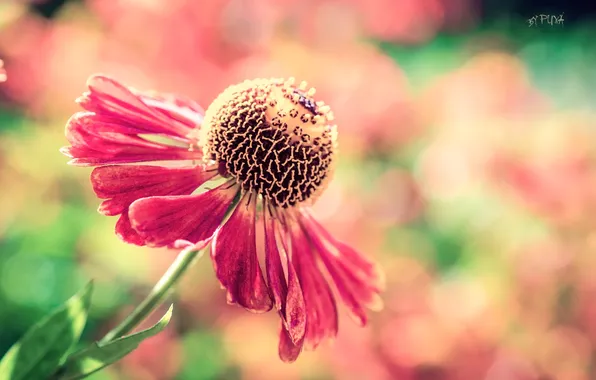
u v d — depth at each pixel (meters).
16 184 0.29
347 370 0.28
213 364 0.29
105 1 0.30
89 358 0.17
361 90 0.33
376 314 0.29
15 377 0.18
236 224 0.19
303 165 0.20
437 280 0.33
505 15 0.90
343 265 0.20
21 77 0.30
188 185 0.20
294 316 0.18
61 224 0.29
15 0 0.29
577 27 0.90
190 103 0.22
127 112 0.20
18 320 0.30
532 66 0.79
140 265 0.29
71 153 0.19
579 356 0.29
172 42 0.30
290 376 0.28
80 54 0.29
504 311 0.29
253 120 0.20
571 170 0.32
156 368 0.29
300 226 0.20
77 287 0.29
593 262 0.29
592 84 0.70
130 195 0.19
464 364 0.28
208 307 0.29
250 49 0.31
